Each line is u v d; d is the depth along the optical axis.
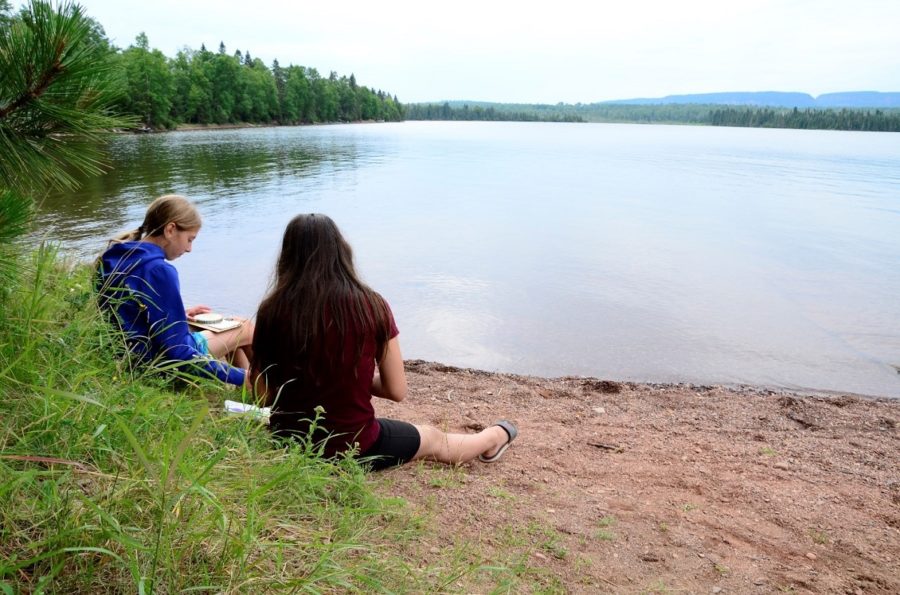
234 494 2.13
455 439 3.35
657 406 5.35
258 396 2.95
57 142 2.19
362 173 28.80
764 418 5.12
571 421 4.71
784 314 9.11
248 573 1.73
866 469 4.03
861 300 10.05
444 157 42.44
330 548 1.98
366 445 2.88
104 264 3.36
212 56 93.75
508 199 21.86
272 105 107.56
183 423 2.48
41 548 1.59
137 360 3.17
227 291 9.07
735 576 2.63
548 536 2.74
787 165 44.28
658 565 2.66
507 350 7.27
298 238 2.70
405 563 2.17
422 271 10.97
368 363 2.76
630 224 17.34
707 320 8.68
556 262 12.09
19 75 2.01
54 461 1.64
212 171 25.78
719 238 15.65
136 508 1.77
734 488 3.57
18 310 2.69
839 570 2.76
